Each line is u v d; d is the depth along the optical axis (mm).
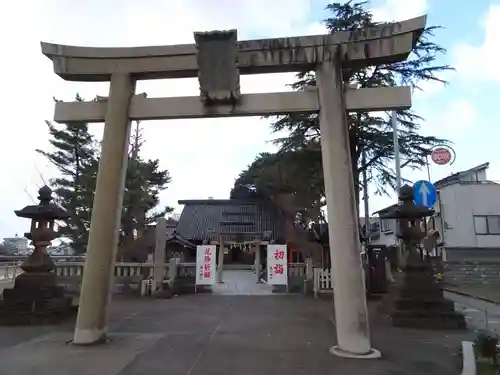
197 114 8203
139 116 8336
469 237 26109
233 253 35188
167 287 16375
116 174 7980
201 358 6402
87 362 6125
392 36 7871
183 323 9773
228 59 7973
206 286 18203
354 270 6973
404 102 7727
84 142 26766
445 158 18234
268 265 17797
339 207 7270
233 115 8188
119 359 6309
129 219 23125
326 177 7574
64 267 16531
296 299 15328
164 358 6395
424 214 10594
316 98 8000
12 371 5664
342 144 7555
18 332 8609
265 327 9234
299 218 27328
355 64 8195
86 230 22375
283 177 23812
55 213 10750
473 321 10469
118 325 9469
